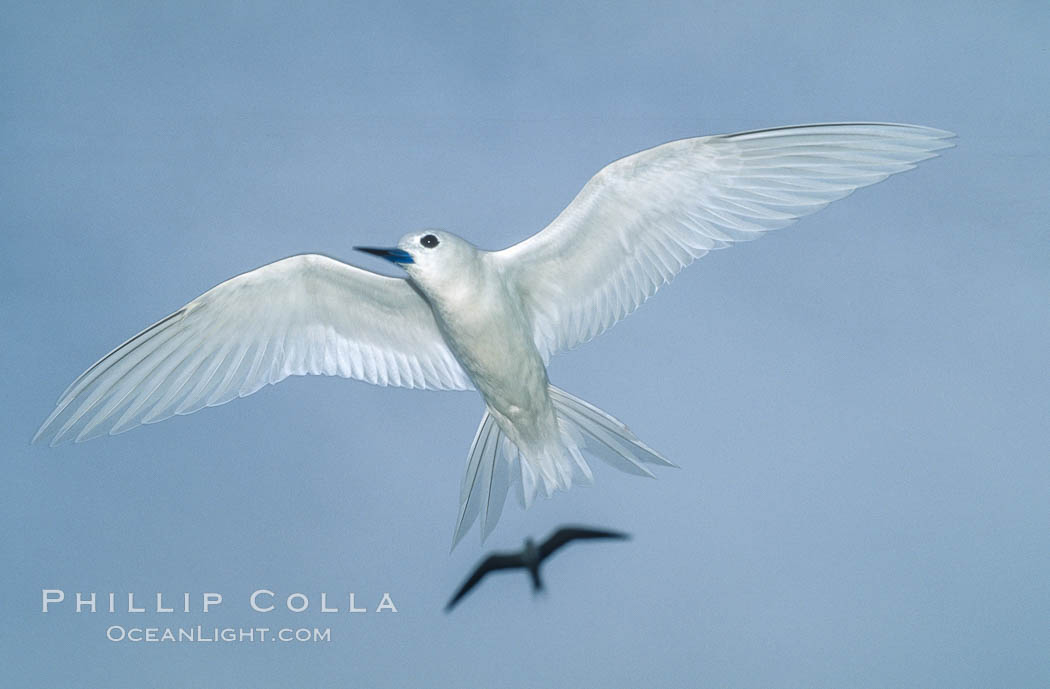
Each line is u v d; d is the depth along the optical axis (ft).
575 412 23.72
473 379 23.68
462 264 22.16
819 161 21.97
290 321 24.41
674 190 22.26
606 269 23.41
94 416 23.98
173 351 24.11
